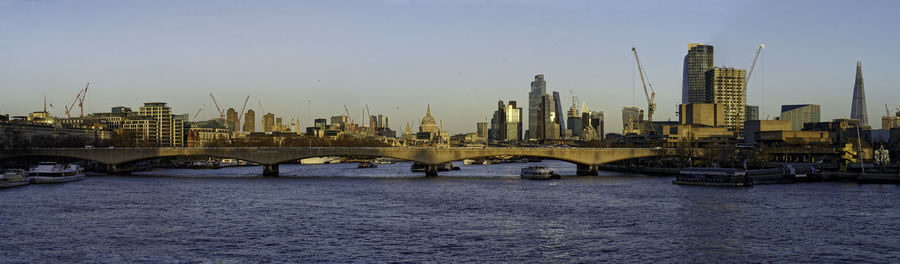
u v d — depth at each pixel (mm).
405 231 134375
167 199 189375
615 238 126938
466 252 115000
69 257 110375
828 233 131500
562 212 161375
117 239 125312
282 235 130000
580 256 111938
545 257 111188
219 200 187500
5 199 186000
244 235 130000
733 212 160250
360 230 135500
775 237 127688
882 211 161375
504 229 136625
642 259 110000
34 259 108875
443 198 194375
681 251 115750
